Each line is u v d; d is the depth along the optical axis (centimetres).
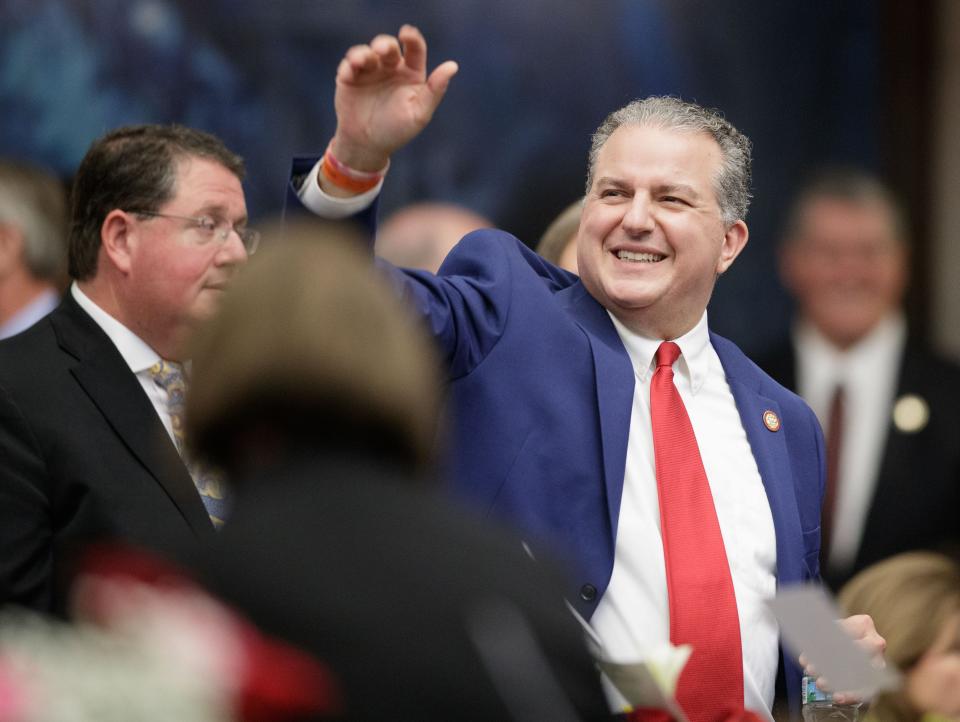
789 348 1723
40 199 1523
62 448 1002
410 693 534
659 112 1073
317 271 591
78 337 1055
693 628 988
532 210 2197
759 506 1058
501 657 546
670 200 1052
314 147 2097
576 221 1420
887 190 1816
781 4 2303
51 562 991
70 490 998
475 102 2173
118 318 1069
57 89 1992
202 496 1037
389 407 580
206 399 577
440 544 567
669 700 728
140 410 1035
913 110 2339
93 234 1074
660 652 797
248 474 591
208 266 1066
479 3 2170
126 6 2014
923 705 1005
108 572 533
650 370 1072
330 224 903
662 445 1037
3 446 992
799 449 1116
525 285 1060
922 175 2342
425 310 958
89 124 2003
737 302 2231
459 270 1083
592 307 1082
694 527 1016
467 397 1013
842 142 2327
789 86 2312
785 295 2248
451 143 2167
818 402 1684
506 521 997
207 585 545
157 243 1058
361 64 855
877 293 1678
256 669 512
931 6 2350
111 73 2012
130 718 492
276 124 2080
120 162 1071
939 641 1011
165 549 593
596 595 990
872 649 984
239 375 573
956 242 2330
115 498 996
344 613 541
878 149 2338
